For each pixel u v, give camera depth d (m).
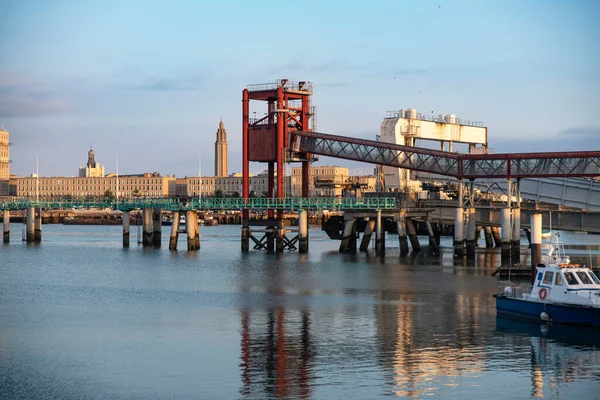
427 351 63.00
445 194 160.25
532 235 100.00
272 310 81.56
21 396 52.94
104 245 179.38
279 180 147.75
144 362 60.41
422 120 151.00
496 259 132.00
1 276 113.19
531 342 65.75
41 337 68.94
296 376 56.47
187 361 60.53
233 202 151.00
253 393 53.00
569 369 58.09
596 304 70.44
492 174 125.25
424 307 82.56
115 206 170.25
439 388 53.91
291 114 149.38
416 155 134.50
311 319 76.25
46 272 118.62
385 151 136.62
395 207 145.25
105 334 69.94
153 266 125.88
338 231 165.62
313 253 148.12
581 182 123.81
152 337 68.56
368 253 146.75
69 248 167.88
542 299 73.81
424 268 118.00
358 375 56.72
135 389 54.06
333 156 141.88
